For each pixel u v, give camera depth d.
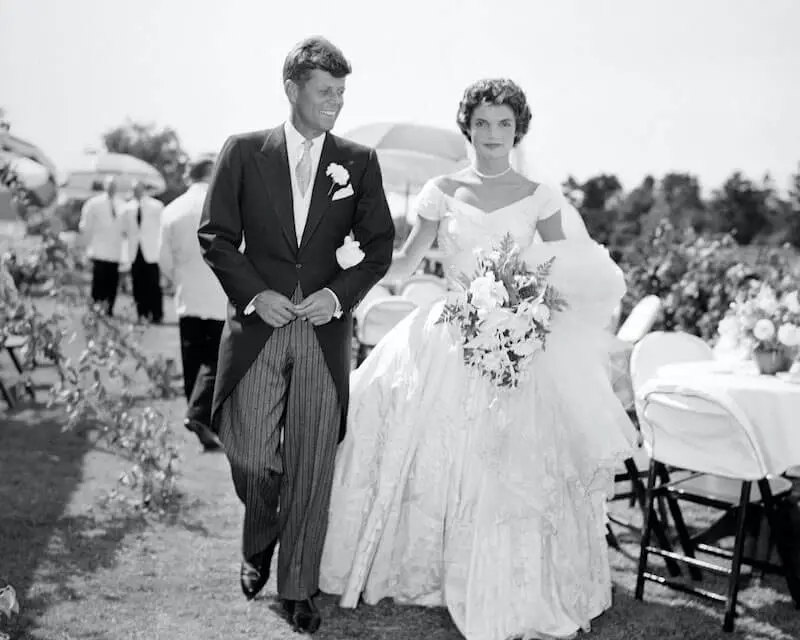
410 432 3.60
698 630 3.55
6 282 5.77
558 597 3.48
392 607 3.66
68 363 5.52
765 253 7.87
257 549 3.67
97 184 18.31
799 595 3.77
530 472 3.40
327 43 3.35
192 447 6.20
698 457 3.71
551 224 3.81
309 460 3.43
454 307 3.52
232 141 3.43
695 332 7.69
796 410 3.70
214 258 3.34
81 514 4.70
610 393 3.54
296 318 3.36
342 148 3.48
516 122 3.73
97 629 3.38
